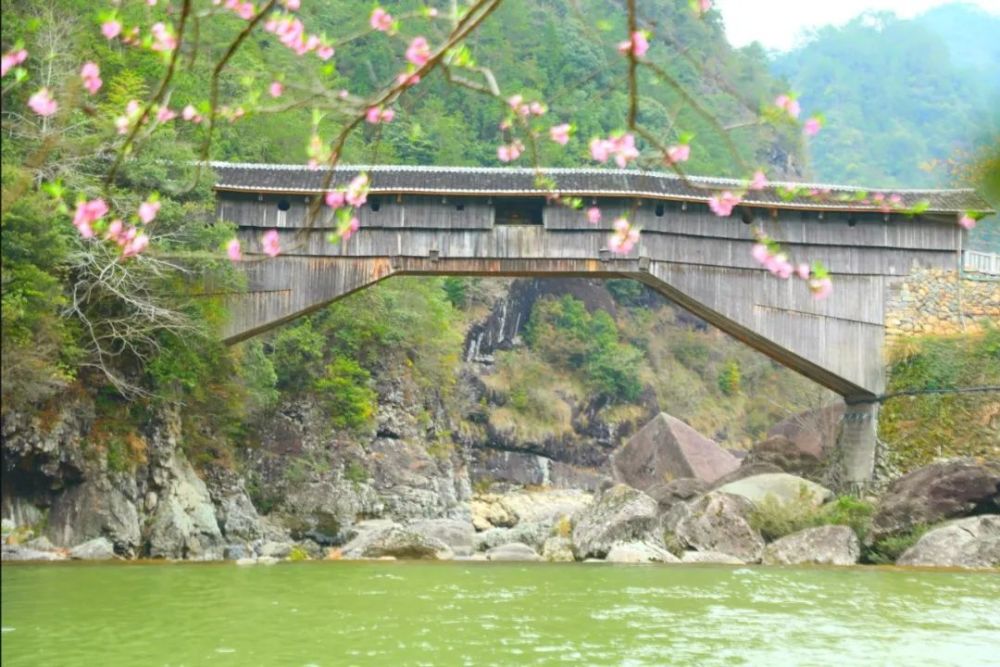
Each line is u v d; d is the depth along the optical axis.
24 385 24.83
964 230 35.75
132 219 26.19
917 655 14.78
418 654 14.52
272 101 42.75
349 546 32.66
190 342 31.17
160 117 9.61
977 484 30.69
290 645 15.06
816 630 16.83
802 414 41.94
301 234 8.53
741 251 34.56
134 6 25.00
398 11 70.75
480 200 33.84
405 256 33.56
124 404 31.28
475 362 65.94
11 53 8.53
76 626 16.30
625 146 8.70
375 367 48.94
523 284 70.56
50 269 25.52
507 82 78.88
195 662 13.76
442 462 51.34
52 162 24.62
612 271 33.75
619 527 30.77
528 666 13.79
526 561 29.67
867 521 30.97
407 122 69.00
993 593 21.78
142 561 27.80
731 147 7.04
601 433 69.19
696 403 75.62
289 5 9.32
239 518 36.25
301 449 43.72
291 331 44.31
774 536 31.36
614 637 16.02
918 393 34.97
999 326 35.19
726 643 15.59
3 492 28.20
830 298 35.00
